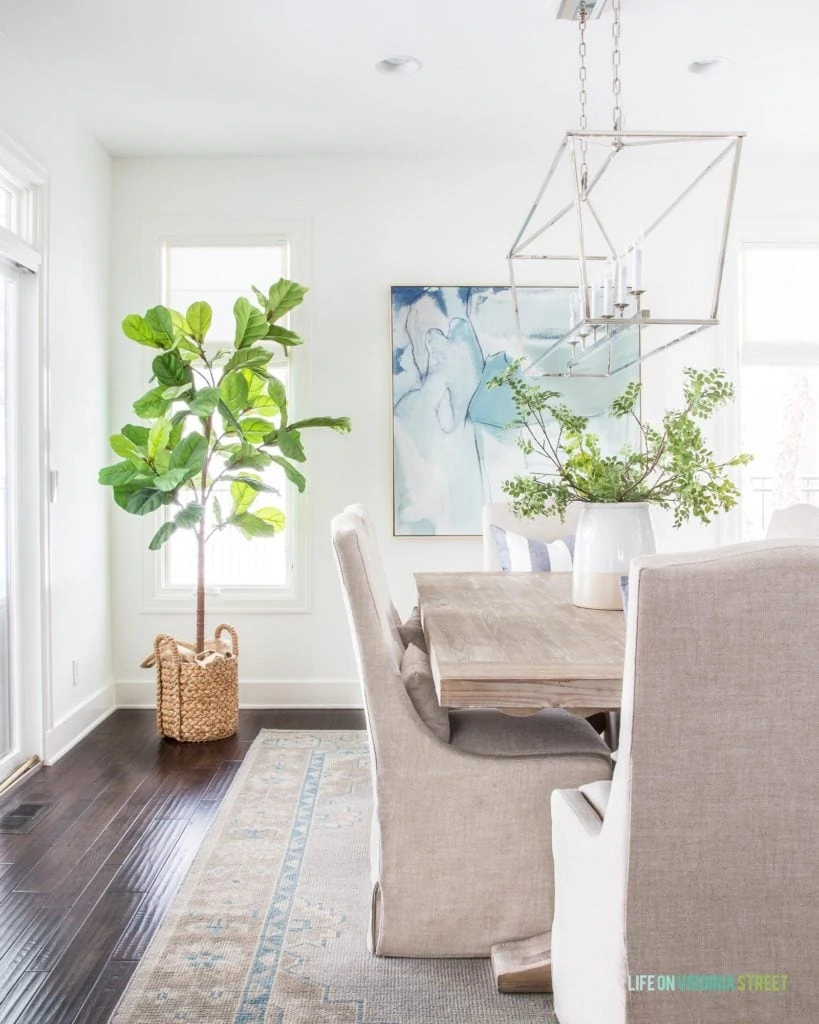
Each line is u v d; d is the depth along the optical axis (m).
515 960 1.88
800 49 3.25
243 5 2.94
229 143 4.14
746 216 4.34
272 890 2.33
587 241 4.34
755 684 1.18
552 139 4.11
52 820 2.83
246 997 1.84
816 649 1.18
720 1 2.91
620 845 1.25
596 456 2.46
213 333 4.38
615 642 1.93
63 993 1.86
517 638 1.99
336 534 1.90
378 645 1.90
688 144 4.11
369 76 3.47
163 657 3.74
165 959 1.99
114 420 4.30
